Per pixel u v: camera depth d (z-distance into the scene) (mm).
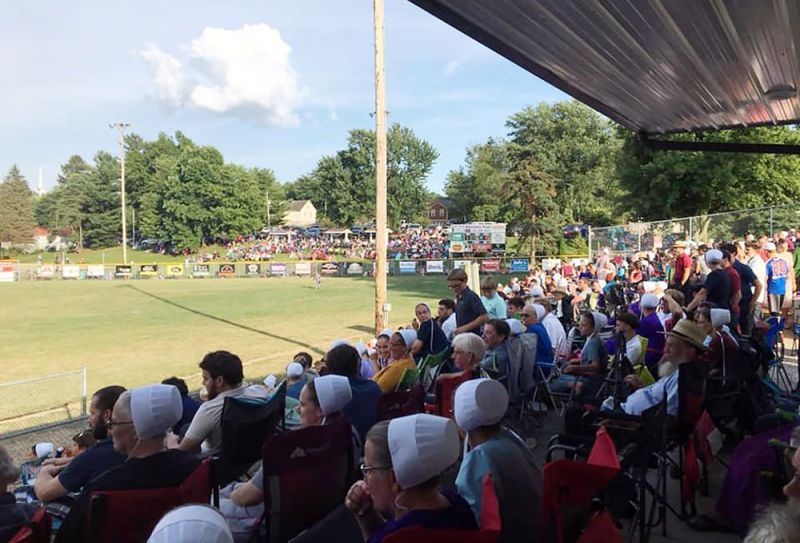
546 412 7766
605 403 5758
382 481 2424
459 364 5242
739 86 6355
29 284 53312
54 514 4016
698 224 21297
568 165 74000
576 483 2553
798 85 6316
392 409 4605
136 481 2914
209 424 4352
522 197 56906
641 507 4039
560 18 4355
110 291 43719
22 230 107375
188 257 86188
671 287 13008
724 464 5367
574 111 74938
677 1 4086
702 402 4742
